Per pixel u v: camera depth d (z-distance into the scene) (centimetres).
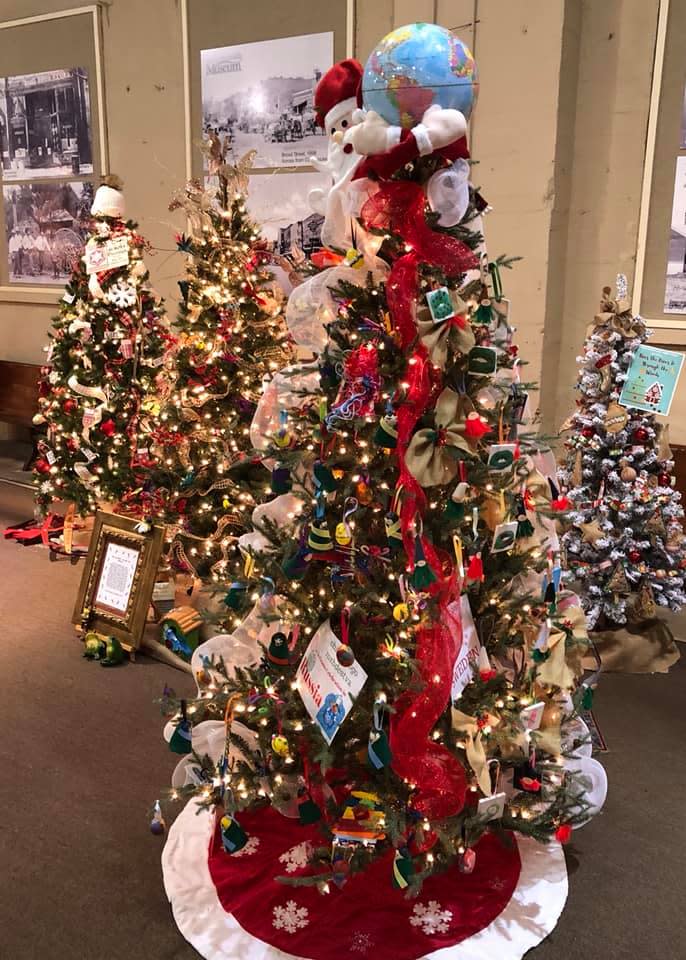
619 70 331
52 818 212
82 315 356
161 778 229
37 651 305
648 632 295
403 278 150
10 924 178
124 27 460
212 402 307
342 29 390
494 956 167
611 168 343
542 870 191
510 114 337
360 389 153
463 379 155
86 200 505
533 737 173
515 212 345
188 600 325
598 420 275
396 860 165
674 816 213
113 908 182
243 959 167
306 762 173
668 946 171
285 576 167
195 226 314
